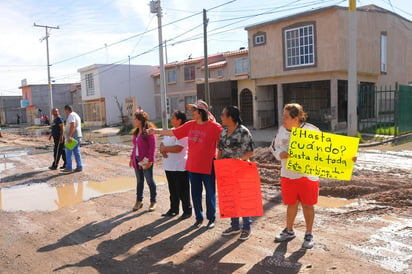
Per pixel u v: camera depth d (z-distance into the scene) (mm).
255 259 4395
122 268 4383
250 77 22172
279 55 20641
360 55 19812
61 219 6441
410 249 4410
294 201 4676
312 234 4977
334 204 6414
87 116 39438
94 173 10531
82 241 5320
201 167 5371
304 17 19297
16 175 10609
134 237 5359
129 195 7895
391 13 22500
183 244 4992
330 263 4156
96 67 36438
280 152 4590
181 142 5992
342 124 19828
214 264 4336
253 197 4902
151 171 6539
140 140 6434
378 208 5930
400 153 11141
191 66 33094
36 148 17797
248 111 24484
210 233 5340
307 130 4414
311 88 22344
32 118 51344
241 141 4930
